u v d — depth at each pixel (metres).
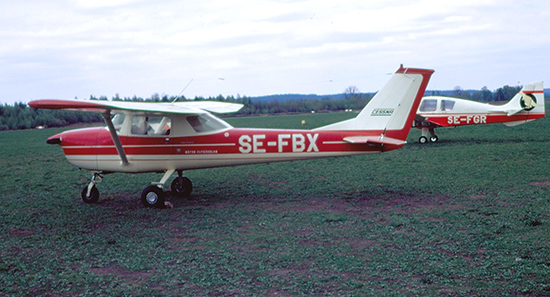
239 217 8.93
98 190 11.81
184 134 10.58
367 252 6.58
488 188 10.80
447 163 15.26
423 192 10.82
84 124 84.44
